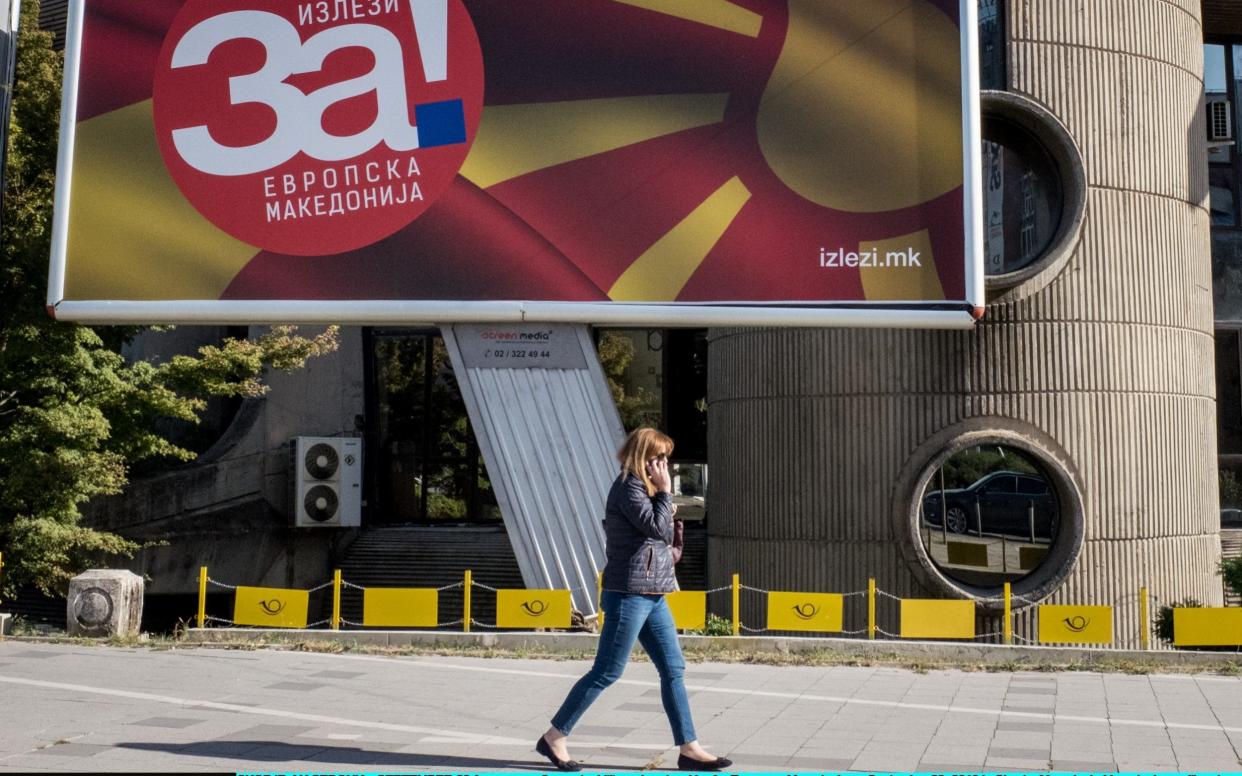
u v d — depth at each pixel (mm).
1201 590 17016
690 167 12977
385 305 13102
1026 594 15867
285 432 23672
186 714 7348
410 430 25438
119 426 16797
